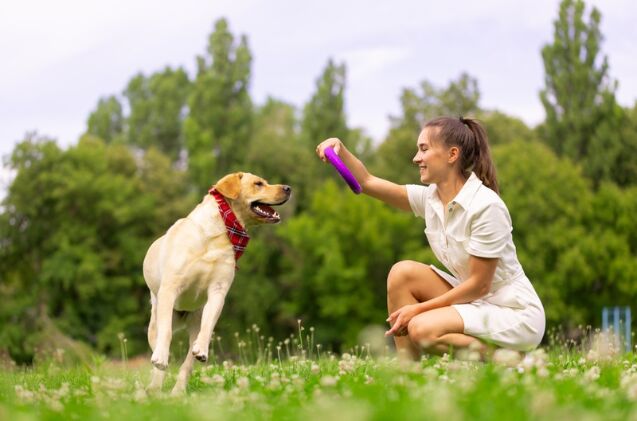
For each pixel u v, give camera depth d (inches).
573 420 103.1
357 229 1378.0
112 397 150.2
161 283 209.2
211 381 169.6
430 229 201.3
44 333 1181.1
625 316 1288.1
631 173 1470.2
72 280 1330.0
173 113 2159.2
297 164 1638.8
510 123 1685.5
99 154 1451.8
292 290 1422.2
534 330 188.9
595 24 1502.2
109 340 1291.8
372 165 1648.6
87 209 1400.1
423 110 1685.5
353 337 1331.2
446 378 149.9
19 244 1375.5
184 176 1630.2
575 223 1304.1
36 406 141.3
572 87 1503.4
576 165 1443.2
